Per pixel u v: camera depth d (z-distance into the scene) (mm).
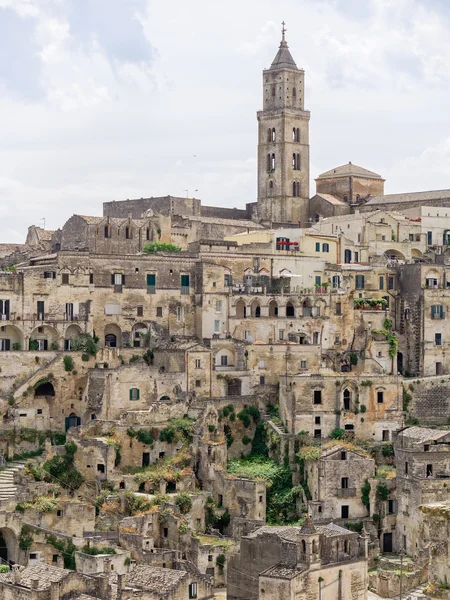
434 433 168375
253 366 187750
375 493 166750
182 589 128000
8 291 179375
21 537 147500
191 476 167625
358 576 122875
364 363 197375
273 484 171000
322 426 179250
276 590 117438
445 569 67688
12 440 171750
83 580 121438
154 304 191500
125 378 176500
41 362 177750
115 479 165000
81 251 189375
